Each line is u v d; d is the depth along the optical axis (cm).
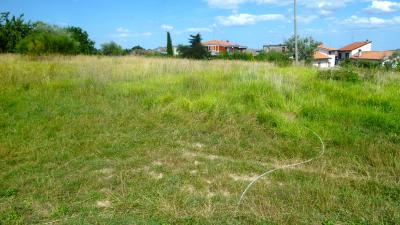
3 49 2756
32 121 682
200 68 1411
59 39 2545
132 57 2242
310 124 638
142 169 463
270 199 379
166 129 639
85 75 1158
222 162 485
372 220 336
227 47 8144
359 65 1516
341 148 532
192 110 743
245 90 848
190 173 446
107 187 414
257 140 579
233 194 392
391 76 1048
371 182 414
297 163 484
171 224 336
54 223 343
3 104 798
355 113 673
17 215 355
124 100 866
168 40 5297
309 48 3183
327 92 855
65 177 441
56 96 895
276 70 1301
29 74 1133
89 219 346
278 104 754
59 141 578
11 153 523
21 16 2872
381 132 598
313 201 374
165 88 946
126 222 338
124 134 612
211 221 338
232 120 675
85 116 720
